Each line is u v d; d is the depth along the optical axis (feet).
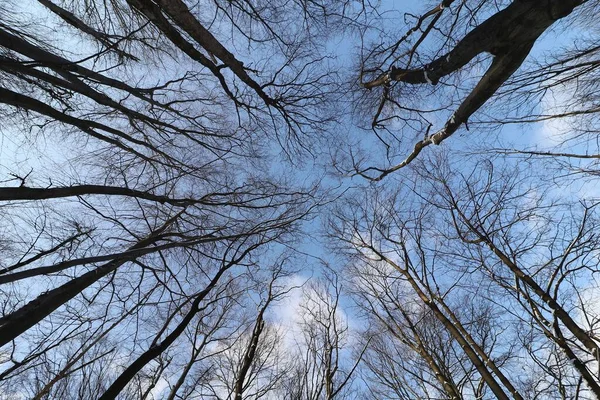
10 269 14.74
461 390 20.08
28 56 16.10
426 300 20.18
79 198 16.26
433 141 19.03
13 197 13.51
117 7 20.89
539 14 12.18
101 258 14.39
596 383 14.06
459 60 13.83
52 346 15.35
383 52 17.56
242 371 19.29
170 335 11.91
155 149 19.97
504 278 19.79
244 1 19.74
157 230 20.74
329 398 20.81
